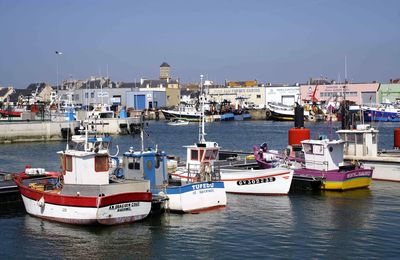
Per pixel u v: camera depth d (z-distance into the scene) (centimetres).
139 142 8412
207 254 2269
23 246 2386
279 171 3459
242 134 10400
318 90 16900
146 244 2402
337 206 3141
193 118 15250
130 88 18562
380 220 2798
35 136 8488
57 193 2730
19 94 19238
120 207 2641
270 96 18850
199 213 2958
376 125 12094
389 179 3972
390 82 16738
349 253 2255
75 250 2330
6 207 3103
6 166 5428
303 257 2211
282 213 2970
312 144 3762
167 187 2984
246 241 2442
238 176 3509
